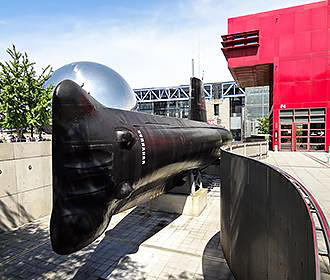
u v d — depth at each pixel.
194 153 9.39
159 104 68.50
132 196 6.45
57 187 4.19
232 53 24.56
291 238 3.37
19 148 9.80
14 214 9.58
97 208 4.52
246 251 5.36
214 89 63.97
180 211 10.64
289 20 22.44
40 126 16.36
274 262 4.04
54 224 4.19
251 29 23.70
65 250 4.25
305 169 11.68
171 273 6.39
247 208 5.33
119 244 7.99
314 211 2.89
